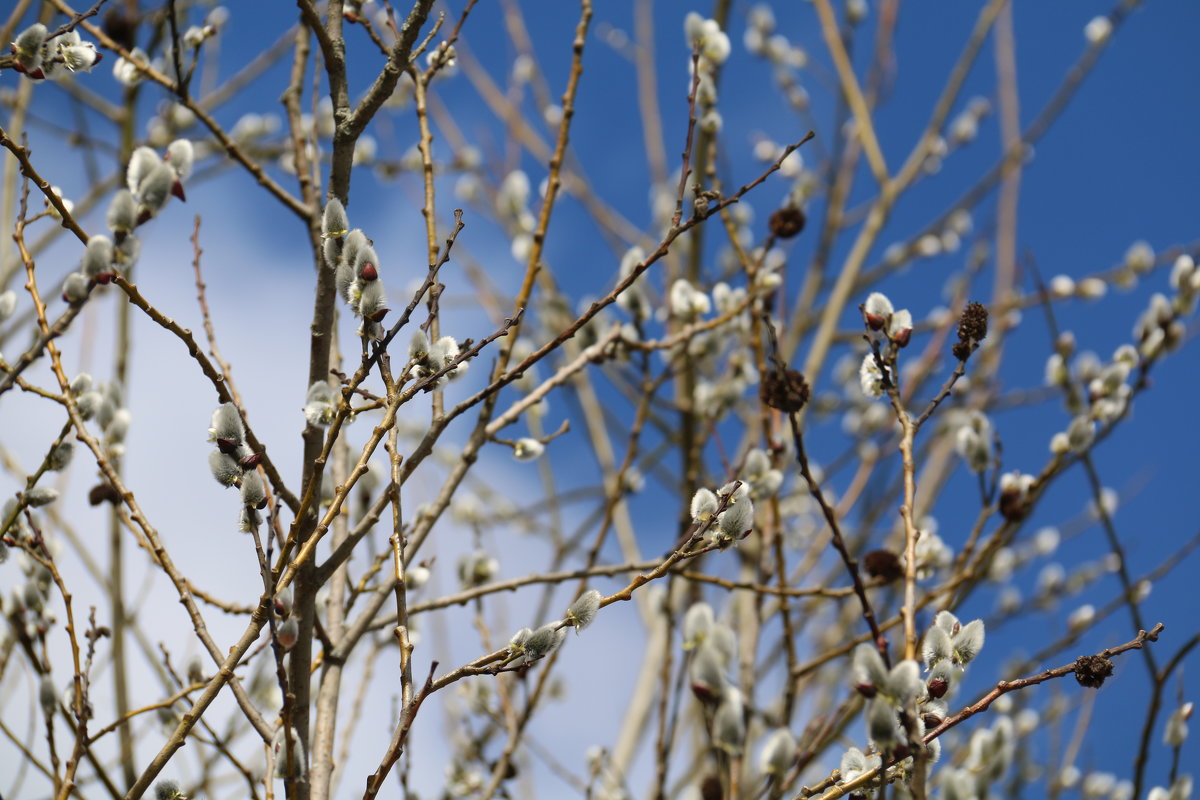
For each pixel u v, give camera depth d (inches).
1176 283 81.0
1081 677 67.1
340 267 68.8
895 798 69.4
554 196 76.6
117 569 82.4
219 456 68.4
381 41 74.9
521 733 79.1
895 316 71.4
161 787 68.6
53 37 71.2
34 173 69.0
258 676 81.9
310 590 70.7
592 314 71.6
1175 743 74.7
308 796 69.1
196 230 75.1
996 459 77.4
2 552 71.8
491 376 76.9
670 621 77.4
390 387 68.4
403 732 66.6
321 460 68.3
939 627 67.6
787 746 64.3
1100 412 80.6
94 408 73.0
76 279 67.3
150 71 77.3
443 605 76.2
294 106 80.6
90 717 73.4
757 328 79.7
